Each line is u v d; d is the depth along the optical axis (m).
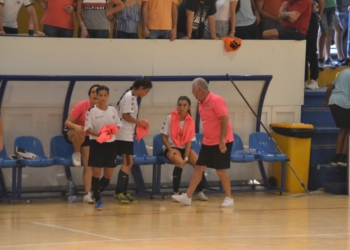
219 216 21.94
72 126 23.75
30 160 23.88
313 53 31.17
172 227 19.83
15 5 26.66
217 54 27.69
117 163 25.38
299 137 27.75
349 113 27.69
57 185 26.09
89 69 26.08
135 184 27.03
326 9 34.19
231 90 27.97
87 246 16.97
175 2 27.58
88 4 26.39
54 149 25.11
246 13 29.19
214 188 27.75
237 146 27.50
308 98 29.98
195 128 27.89
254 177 28.69
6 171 25.48
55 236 18.25
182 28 28.47
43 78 24.80
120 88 26.52
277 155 26.77
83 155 24.33
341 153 28.31
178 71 27.23
